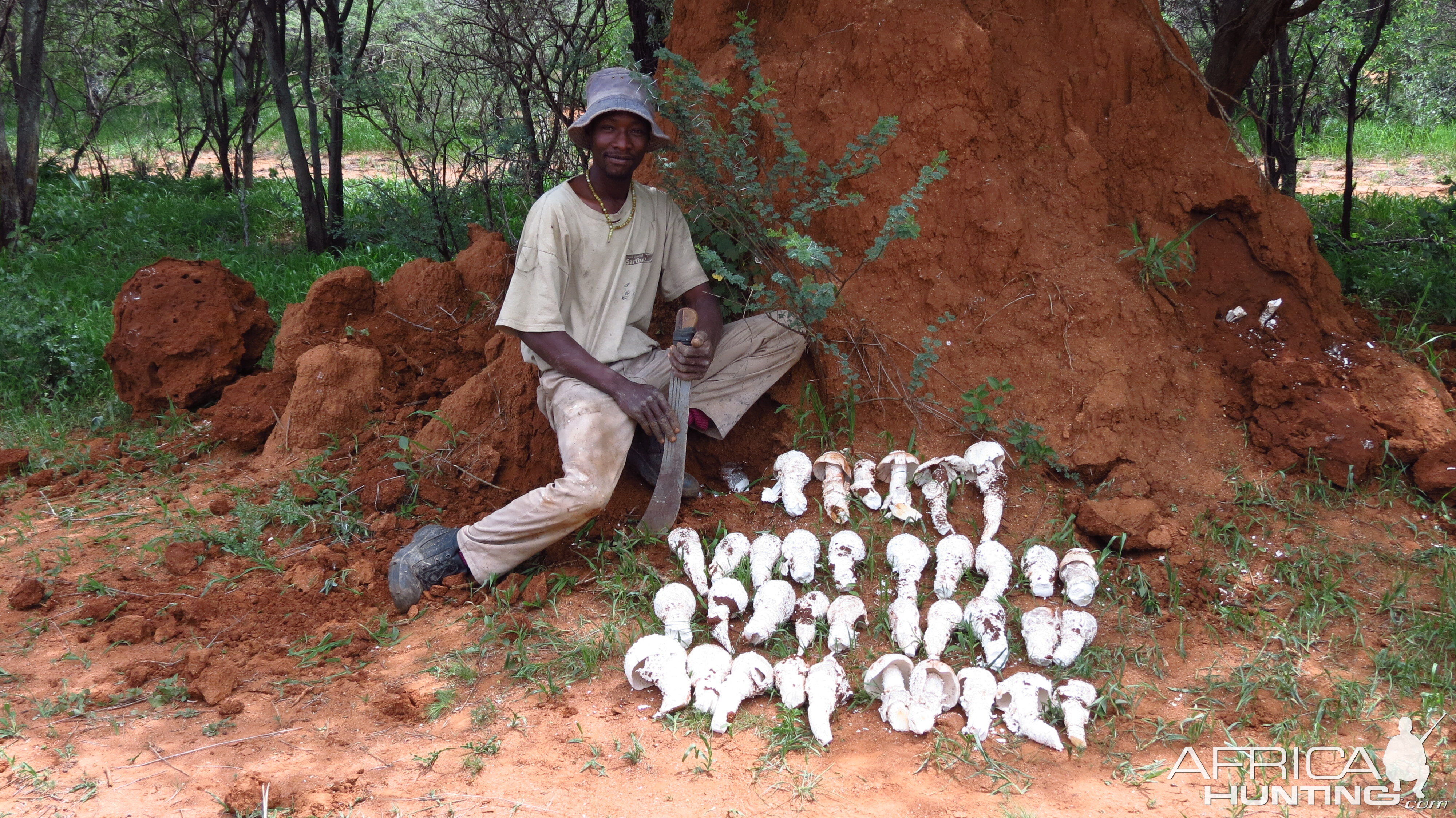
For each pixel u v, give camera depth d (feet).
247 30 44.91
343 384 16.96
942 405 14.47
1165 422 14.47
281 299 25.59
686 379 13.21
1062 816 9.11
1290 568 12.70
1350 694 10.62
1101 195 15.55
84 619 12.67
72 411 19.43
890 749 10.15
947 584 12.16
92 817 9.21
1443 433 14.08
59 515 15.52
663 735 10.32
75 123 46.83
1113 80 15.66
